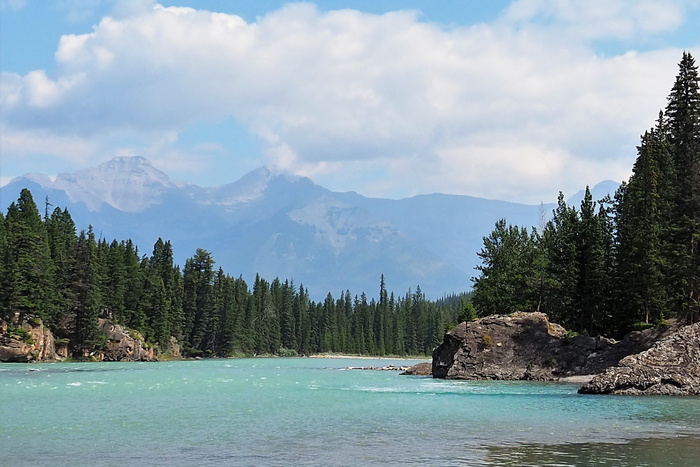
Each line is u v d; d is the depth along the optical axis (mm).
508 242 110000
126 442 32375
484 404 49625
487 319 83688
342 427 37438
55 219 173000
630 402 50469
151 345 162000
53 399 52312
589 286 87250
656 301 79375
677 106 94750
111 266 159000
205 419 40594
